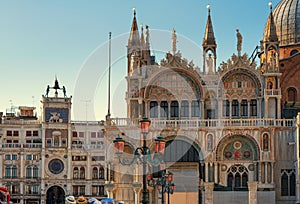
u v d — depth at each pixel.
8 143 131.88
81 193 131.38
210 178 89.69
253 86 92.06
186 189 90.25
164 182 62.28
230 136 89.50
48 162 131.62
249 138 89.25
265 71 91.19
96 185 131.62
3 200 49.38
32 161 131.88
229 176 89.69
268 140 88.81
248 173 89.38
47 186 131.00
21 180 131.00
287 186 88.69
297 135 85.94
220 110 92.19
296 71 96.50
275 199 88.00
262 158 88.50
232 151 89.81
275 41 92.00
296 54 96.56
